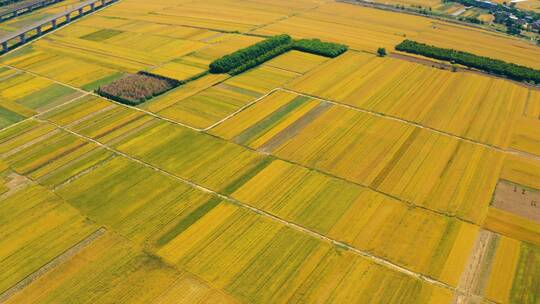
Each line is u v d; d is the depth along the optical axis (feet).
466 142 343.46
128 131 356.18
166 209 273.75
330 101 401.70
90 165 315.78
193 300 216.33
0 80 447.42
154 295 219.00
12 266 235.81
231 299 216.54
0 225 262.47
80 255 241.96
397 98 408.67
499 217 268.00
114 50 518.37
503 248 245.65
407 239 250.98
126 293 220.23
